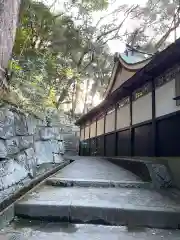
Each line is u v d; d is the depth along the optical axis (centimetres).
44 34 974
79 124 1956
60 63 1114
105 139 1172
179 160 463
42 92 691
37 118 582
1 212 288
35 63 732
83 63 1730
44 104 671
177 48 433
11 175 384
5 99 423
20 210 316
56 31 1027
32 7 829
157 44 1391
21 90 552
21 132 463
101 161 892
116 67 1209
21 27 742
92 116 1502
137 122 753
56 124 783
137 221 306
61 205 316
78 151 1877
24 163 455
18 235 256
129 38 1617
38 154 562
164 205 336
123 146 895
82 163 805
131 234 272
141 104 729
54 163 679
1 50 384
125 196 385
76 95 2434
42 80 737
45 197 359
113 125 1042
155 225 303
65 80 1199
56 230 278
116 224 306
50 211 314
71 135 1970
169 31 1258
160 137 593
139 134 739
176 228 299
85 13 1184
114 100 992
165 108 568
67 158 1002
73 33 1150
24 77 616
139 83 711
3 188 345
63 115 1955
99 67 2136
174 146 515
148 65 545
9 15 391
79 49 1305
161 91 594
